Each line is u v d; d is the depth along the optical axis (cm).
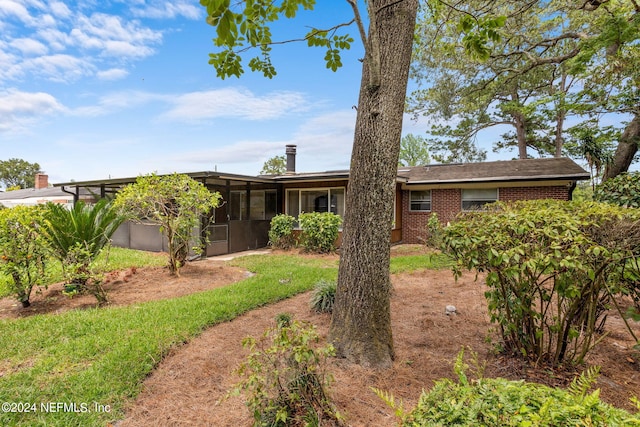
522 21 1245
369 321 299
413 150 2738
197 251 748
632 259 232
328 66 420
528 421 114
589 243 224
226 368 302
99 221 570
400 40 305
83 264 515
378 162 300
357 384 268
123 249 1093
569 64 992
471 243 254
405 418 141
